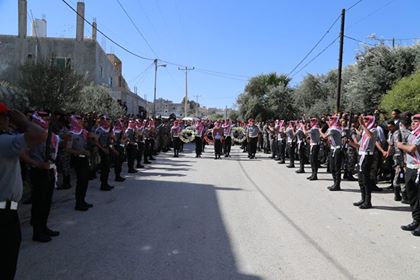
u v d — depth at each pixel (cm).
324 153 1603
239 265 545
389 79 2209
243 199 995
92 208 883
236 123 2819
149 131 1844
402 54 2211
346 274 519
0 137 351
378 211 883
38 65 1706
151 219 787
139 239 656
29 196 927
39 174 642
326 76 3975
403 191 961
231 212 852
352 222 784
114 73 4312
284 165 1825
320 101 3644
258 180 1329
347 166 1345
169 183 1238
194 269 529
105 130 1097
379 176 1317
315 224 764
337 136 1139
